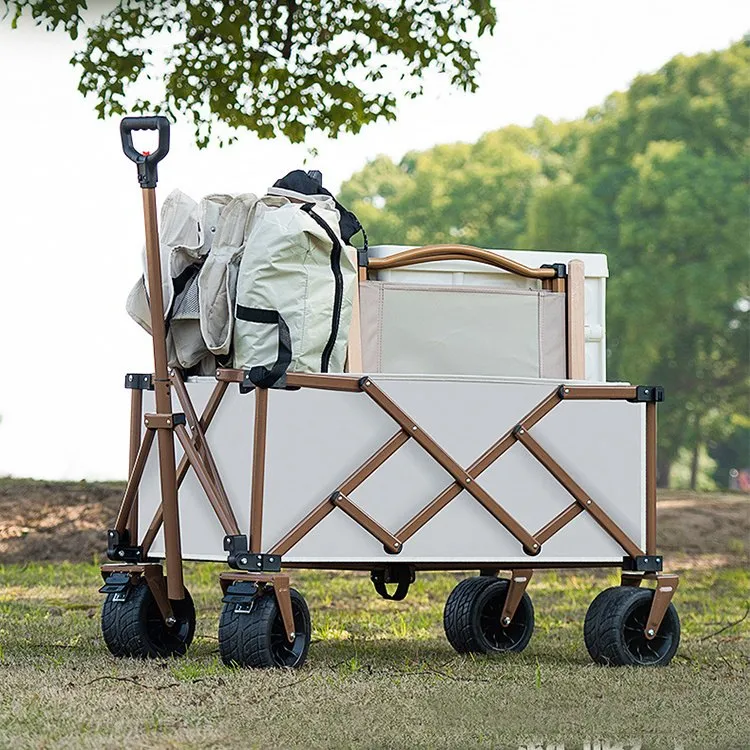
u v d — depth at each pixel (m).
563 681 7.54
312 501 7.65
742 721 6.51
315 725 6.08
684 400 68.38
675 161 64.75
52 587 14.23
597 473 8.52
